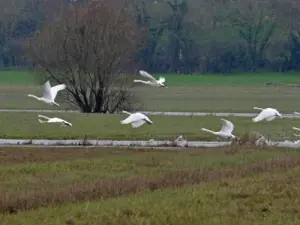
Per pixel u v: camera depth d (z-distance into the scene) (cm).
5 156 3209
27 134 4122
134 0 12131
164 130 4312
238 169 2467
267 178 2247
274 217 1730
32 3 12781
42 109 6272
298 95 8819
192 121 4900
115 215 1717
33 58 6125
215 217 1722
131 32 6197
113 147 3616
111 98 6112
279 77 12794
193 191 2038
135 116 2144
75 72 6103
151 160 2952
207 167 2641
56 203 1894
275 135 4172
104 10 6109
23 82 10481
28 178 2447
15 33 12812
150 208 1800
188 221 1672
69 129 4309
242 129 4422
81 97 6384
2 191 2097
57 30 6084
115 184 2138
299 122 4791
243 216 1742
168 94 8638
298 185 2119
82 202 1903
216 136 4006
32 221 1684
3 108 6325
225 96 8481
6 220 1692
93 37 6050
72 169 2711
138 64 6944
